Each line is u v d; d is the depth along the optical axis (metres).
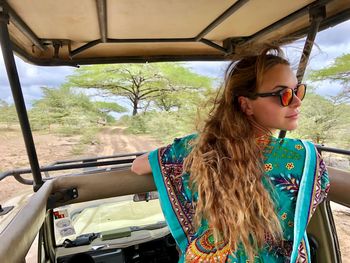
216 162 1.02
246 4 1.67
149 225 2.49
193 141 1.18
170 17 1.81
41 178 1.76
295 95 1.06
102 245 2.33
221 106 1.12
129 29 1.99
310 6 1.67
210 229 1.09
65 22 1.78
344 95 6.77
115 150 10.68
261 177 1.00
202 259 1.08
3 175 1.82
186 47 2.44
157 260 2.45
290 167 1.03
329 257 1.96
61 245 2.24
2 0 1.44
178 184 1.19
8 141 9.05
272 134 1.11
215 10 1.71
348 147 6.49
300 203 1.02
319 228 1.95
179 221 1.17
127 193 1.68
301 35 2.02
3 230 0.95
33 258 1.78
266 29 2.05
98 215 2.47
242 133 1.04
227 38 2.27
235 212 0.98
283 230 1.04
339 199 1.46
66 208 2.19
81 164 2.27
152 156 1.25
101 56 2.44
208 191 1.02
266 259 1.04
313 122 6.35
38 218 1.17
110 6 1.62
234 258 1.04
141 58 2.51
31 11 1.59
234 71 1.11
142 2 1.57
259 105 1.06
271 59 1.05
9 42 1.50
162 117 11.08
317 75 5.81
